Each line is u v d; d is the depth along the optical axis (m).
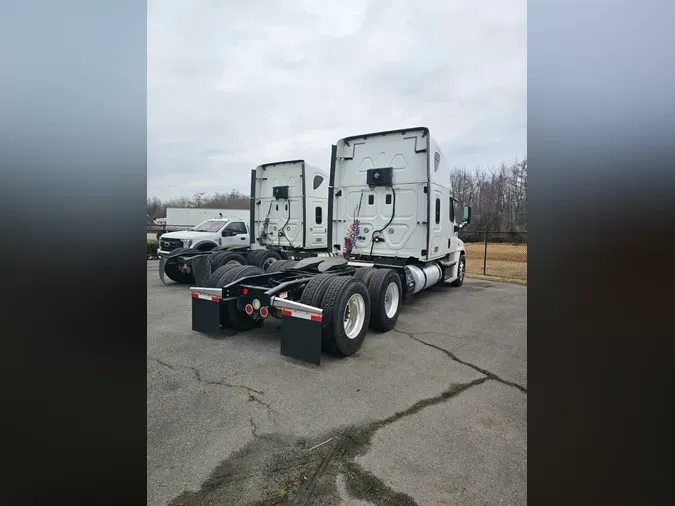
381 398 3.18
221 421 2.79
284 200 9.24
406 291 6.06
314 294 4.09
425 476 2.20
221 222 12.25
